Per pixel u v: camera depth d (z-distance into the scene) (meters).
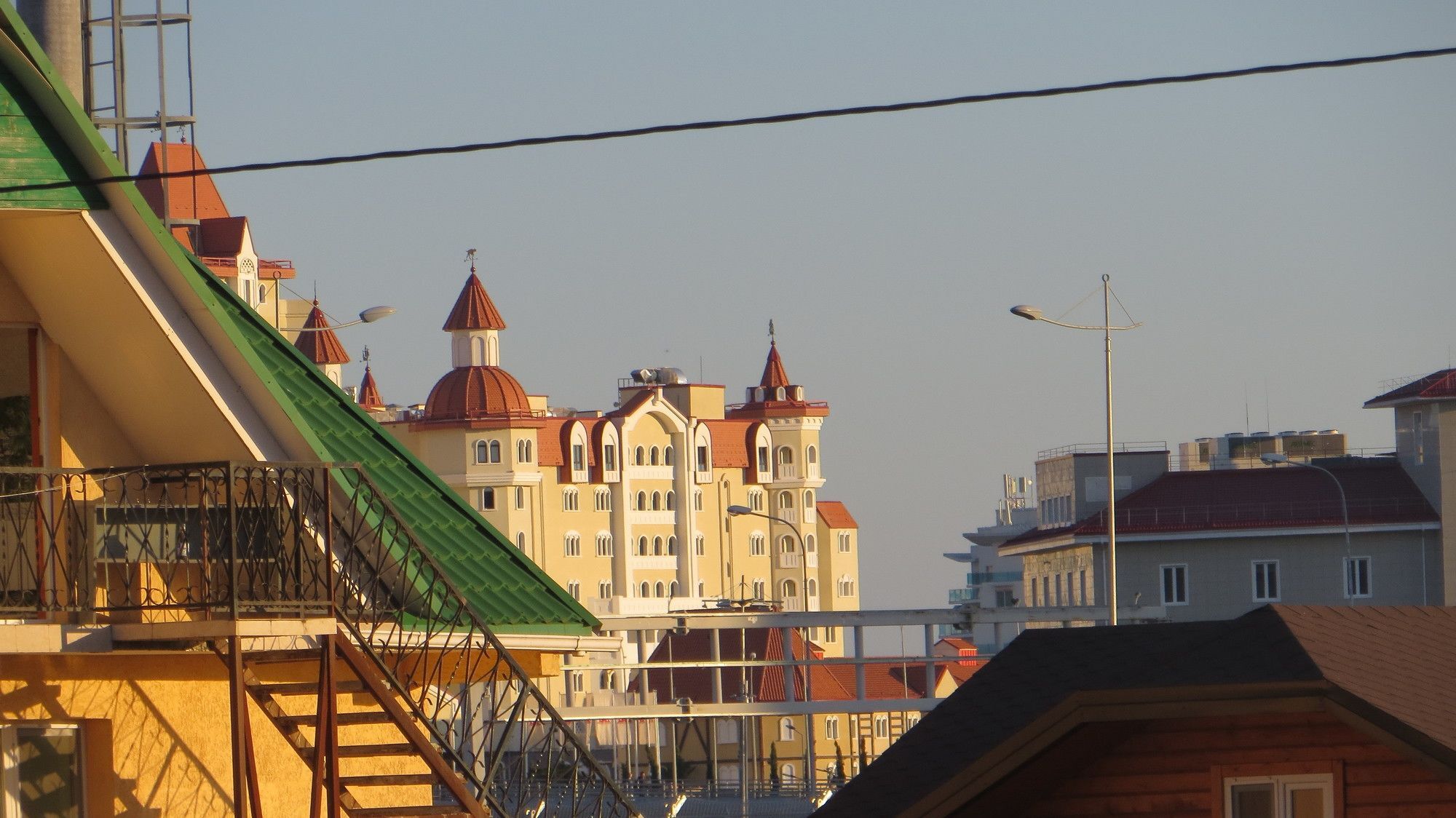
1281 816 58.22
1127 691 56.97
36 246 61.81
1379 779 57.50
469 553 75.19
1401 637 62.97
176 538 63.03
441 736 66.38
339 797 64.19
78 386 65.81
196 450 66.38
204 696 66.38
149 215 60.75
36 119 59.38
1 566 64.50
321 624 60.97
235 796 57.91
